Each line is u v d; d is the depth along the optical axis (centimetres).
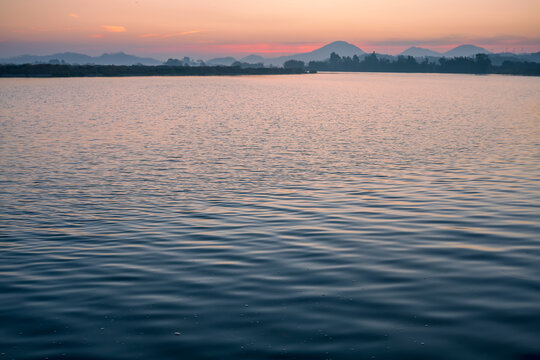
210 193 2114
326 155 3161
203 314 884
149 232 1497
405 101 9288
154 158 3069
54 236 1470
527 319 838
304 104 8269
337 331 809
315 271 1102
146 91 11762
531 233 1388
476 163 2791
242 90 13125
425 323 832
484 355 726
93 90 11769
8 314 895
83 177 2492
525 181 2230
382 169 2652
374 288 994
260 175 2523
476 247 1265
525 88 15538
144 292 995
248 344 771
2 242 1406
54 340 793
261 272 1103
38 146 3550
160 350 757
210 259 1207
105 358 736
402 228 1473
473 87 16500
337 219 1602
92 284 1045
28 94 9919
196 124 5084
